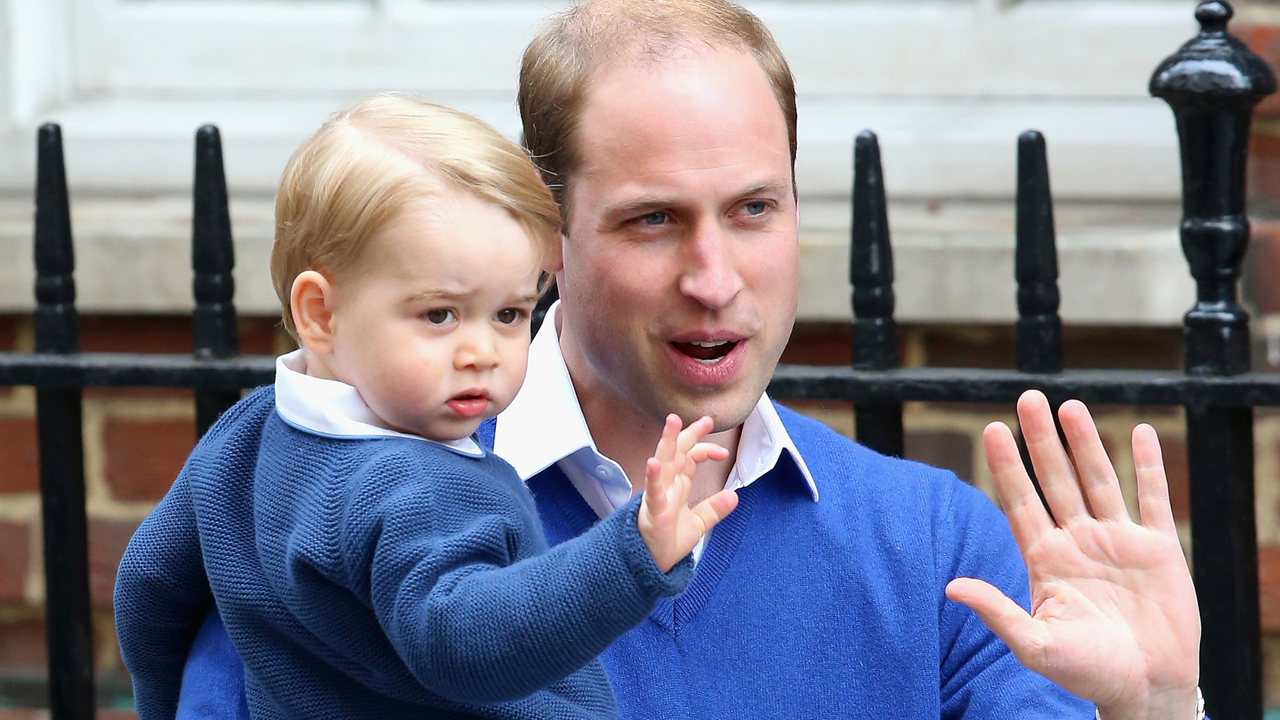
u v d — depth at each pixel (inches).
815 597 203.8
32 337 333.4
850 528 209.0
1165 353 314.3
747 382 193.0
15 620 337.1
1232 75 228.4
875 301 249.6
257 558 166.6
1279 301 299.9
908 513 212.7
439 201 155.1
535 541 161.9
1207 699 239.6
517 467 202.4
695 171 183.8
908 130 344.2
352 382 161.3
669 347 190.5
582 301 194.2
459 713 160.9
